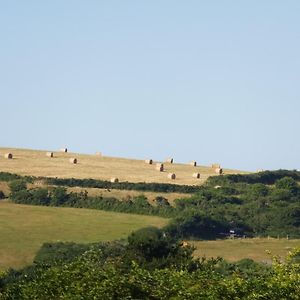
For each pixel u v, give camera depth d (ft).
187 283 435.53
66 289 450.71
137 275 449.06
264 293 414.00
